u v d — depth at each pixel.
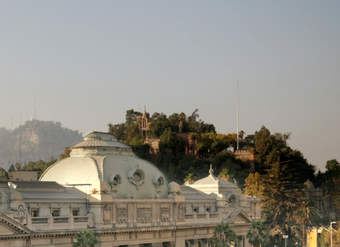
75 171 136.12
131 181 141.12
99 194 130.50
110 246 131.25
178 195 153.88
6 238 108.12
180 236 152.75
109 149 143.38
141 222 141.38
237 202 176.38
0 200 111.94
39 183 125.44
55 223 119.94
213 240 156.50
